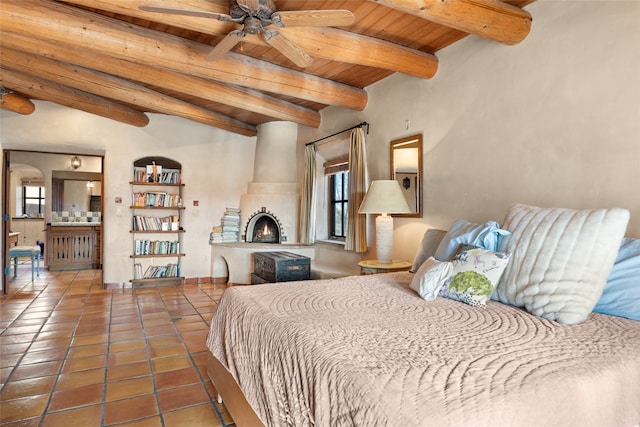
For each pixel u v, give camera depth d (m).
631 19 2.20
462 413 0.97
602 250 1.82
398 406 1.01
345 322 1.73
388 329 1.64
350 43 3.18
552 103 2.60
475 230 2.44
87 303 4.82
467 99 3.24
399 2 2.34
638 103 2.17
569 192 2.50
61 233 7.38
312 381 1.33
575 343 1.47
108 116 5.32
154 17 2.63
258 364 1.73
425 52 3.54
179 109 5.29
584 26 2.43
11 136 5.20
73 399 2.40
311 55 3.15
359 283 2.64
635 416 1.28
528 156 2.75
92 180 9.06
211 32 2.84
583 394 1.14
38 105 5.34
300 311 1.92
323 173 5.73
